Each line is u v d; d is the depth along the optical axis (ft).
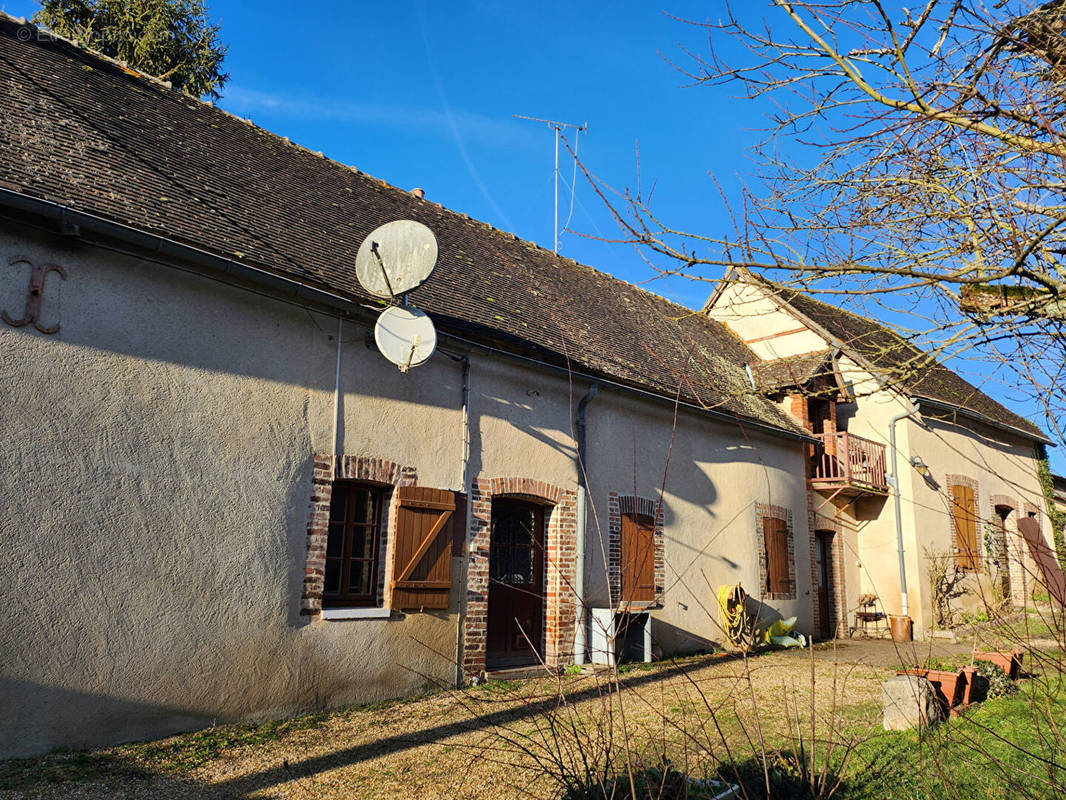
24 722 18.38
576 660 33.04
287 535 24.34
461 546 29.48
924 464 54.08
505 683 29.14
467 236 41.32
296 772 18.30
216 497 22.74
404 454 28.02
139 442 21.34
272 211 29.37
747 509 44.70
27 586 18.78
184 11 72.95
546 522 34.06
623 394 36.94
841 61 14.92
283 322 25.32
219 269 23.07
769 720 23.70
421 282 26.11
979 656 28.60
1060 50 13.32
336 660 25.00
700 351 50.14
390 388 28.02
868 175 16.70
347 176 38.11
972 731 21.15
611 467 36.58
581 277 48.14
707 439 42.93
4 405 19.08
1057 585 14.66
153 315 22.22
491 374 31.76
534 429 33.09
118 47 70.44
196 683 21.56
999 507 61.36
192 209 25.21
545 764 18.43
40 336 19.98
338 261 28.84
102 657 19.81
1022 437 66.28
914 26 14.25
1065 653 14.52
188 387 22.62
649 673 32.35
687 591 39.34
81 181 22.45
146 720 20.47
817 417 53.98
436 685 27.81
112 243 21.54
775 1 15.14
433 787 17.34
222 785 17.26
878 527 53.57
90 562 19.92
